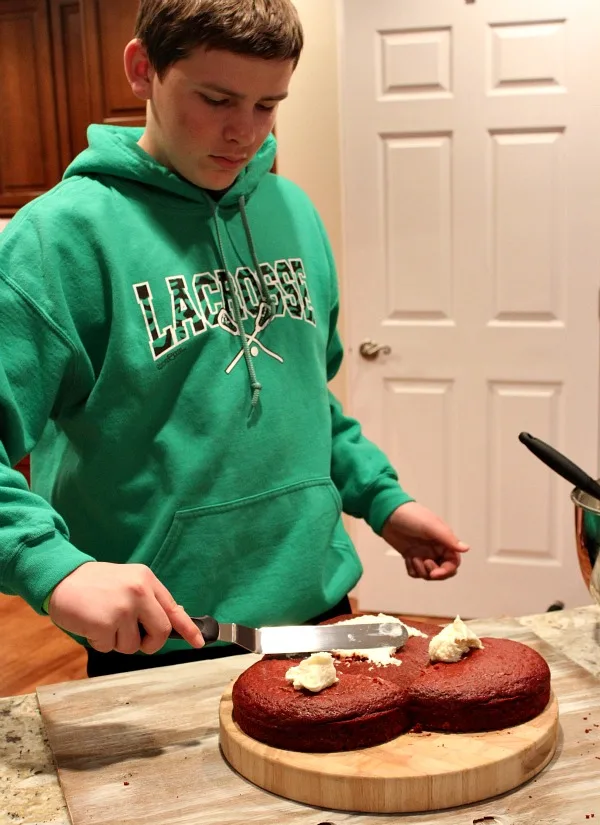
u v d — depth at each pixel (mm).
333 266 1369
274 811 812
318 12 2867
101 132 1110
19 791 862
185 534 1099
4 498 909
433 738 860
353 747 844
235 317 1148
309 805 818
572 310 2779
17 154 3045
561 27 2619
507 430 2895
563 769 857
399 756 830
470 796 808
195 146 1027
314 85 2922
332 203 3000
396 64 2744
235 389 1127
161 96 1021
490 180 2756
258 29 933
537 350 2824
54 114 2971
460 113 2730
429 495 2994
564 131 2682
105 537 1114
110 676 1073
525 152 2719
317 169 2984
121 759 898
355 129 2814
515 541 2951
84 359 1033
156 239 1096
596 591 1056
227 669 1083
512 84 2686
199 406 1104
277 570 1172
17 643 2877
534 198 2740
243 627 976
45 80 2947
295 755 838
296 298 1249
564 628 1213
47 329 998
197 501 1102
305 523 1198
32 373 994
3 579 902
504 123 2711
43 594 872
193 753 909
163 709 996
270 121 1053
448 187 2789
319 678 875
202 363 1109
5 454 964
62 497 1136
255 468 1144
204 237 1146
